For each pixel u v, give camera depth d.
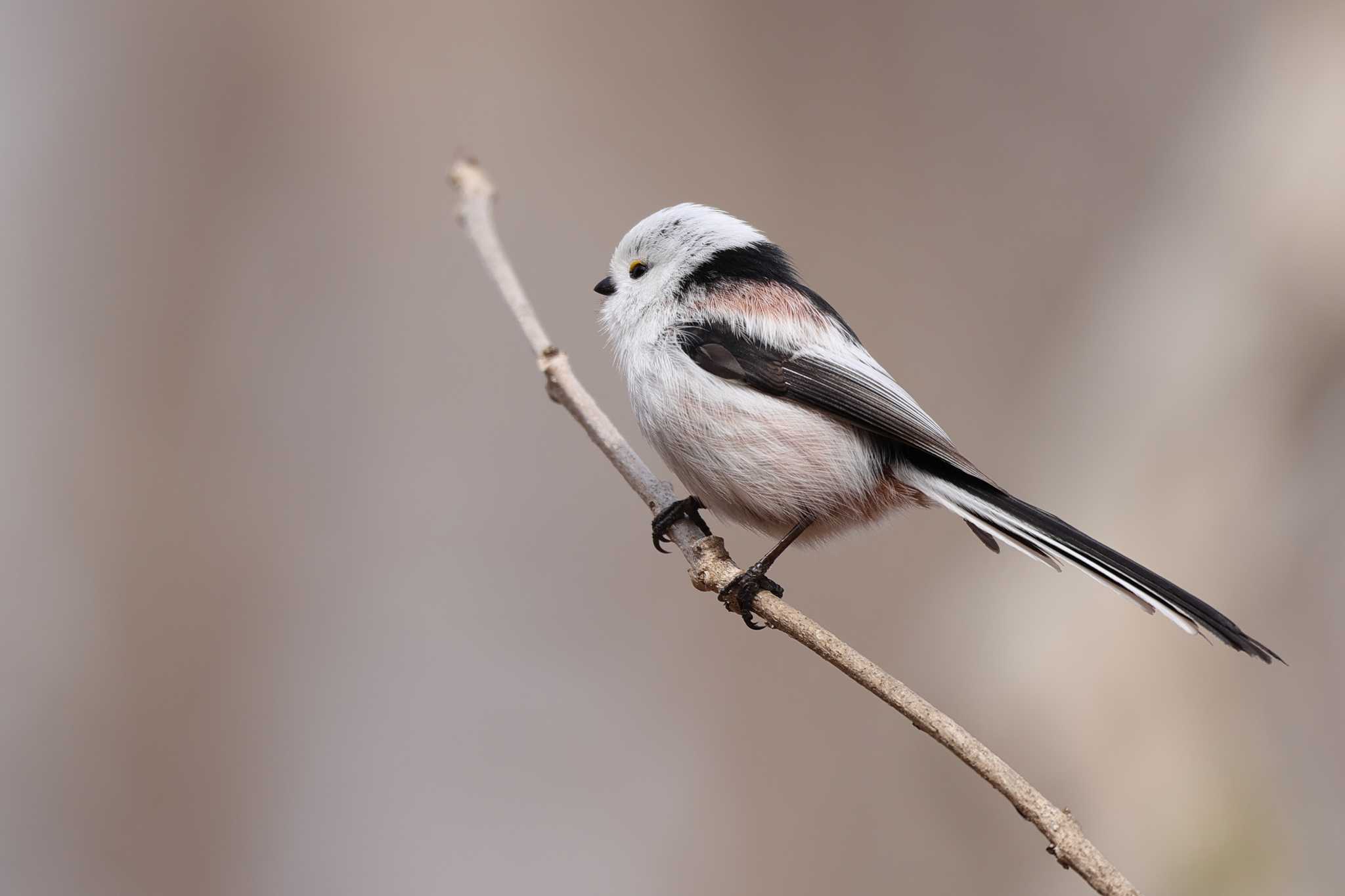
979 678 9.06
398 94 13.45
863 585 11.52
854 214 13.54
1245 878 8.02
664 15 13.85
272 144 13.20
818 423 6.96
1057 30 13.43
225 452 12.38
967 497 6.68
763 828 11.34
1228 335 9.45
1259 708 8.51
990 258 13.20
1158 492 9.30
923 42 13.73
